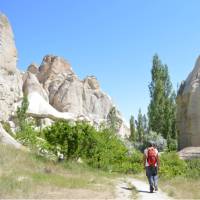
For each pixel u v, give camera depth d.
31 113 64.38
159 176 22.91
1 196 11.60
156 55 58.72
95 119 88.81
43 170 17.94
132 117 78.31
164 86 57.88
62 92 89.56
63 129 24.39
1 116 30.38
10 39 32.88
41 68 97.31
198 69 41.44
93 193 12.98
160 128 56.31
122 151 28.78
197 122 39.44
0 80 30.69
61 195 12.30
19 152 20.66
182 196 14.29
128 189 14.92
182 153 37.19
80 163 24.33
